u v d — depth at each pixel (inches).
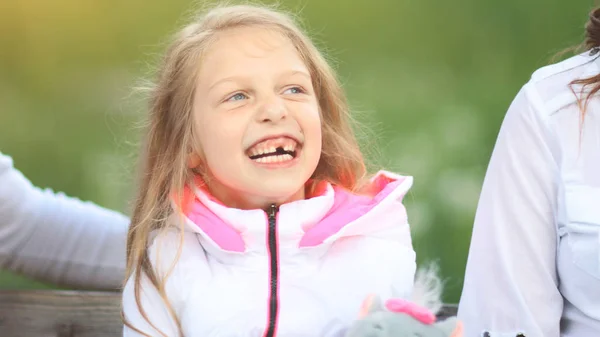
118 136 554.6
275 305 147.6
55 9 731.4
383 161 209.9
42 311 178.7
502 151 164.7
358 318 134.0
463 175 554.3
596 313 153.6
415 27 767.7
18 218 201.3
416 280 149.8
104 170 569.3
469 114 668.1
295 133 150.7
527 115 162.6
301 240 151.4
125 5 741.9
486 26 750.5
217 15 162.4
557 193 159.8
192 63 157.8
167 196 159.6
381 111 659.4
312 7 777.6
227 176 151.4
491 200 163.9
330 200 155.5
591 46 165.6
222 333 146.6
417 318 132.3
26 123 651.5
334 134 169.8
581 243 153.6
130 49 729.0
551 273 159.9
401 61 749.9
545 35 730.8
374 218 159.0
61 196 212.1
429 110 667.4
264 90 151.3
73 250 207.9
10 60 713.0
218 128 150.6
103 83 695.1
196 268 151.9
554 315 158.2
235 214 151.2
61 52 720.3
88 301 178.7
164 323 151.3
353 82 713.0
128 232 161.9
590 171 155.9
